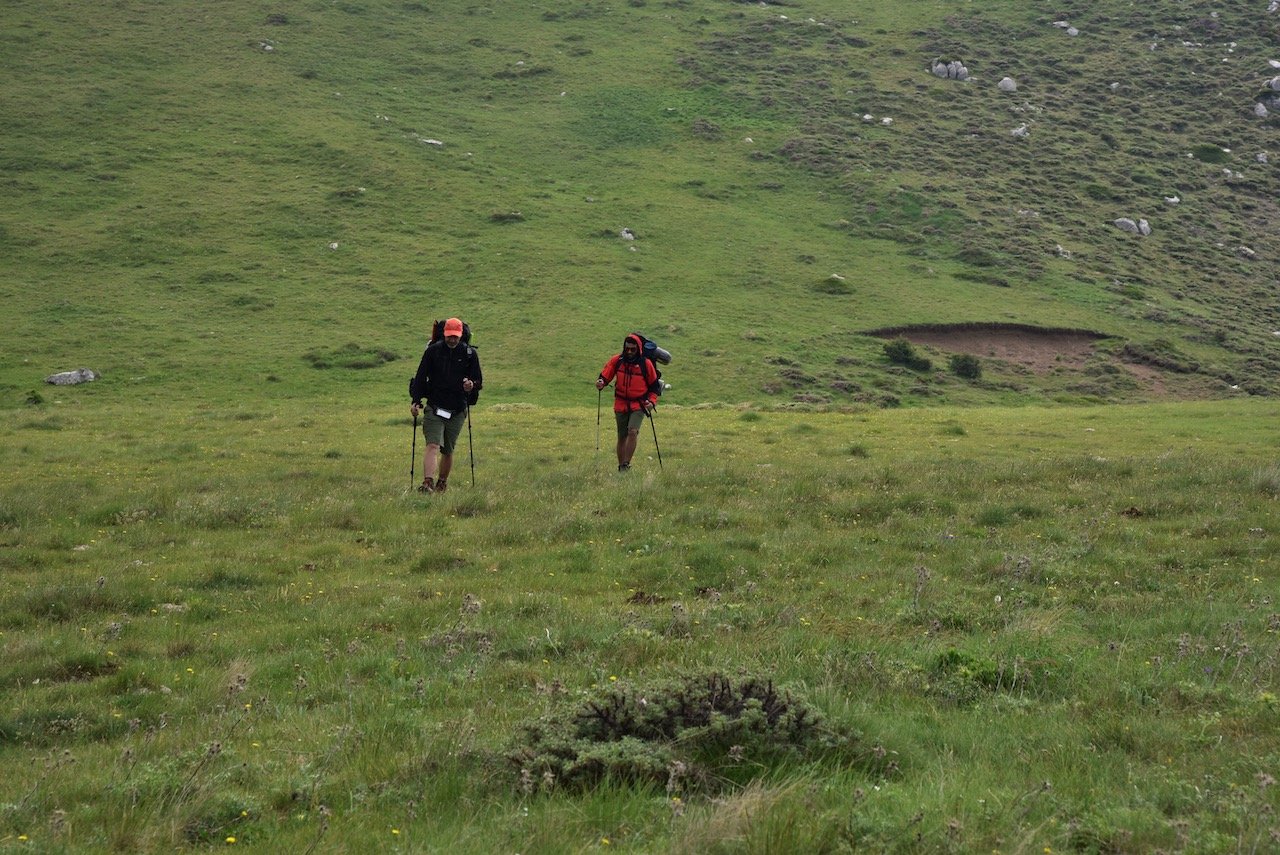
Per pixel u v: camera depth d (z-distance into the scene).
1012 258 93.88
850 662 9.36
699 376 64.19
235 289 77.31
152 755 7.83
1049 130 122.38
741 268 86.81
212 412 41.62
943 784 6.69
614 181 104.12
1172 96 131.38
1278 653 9.52
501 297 77.88
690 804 6.46
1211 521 15.80
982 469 21.20
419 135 109.19
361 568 14.34
